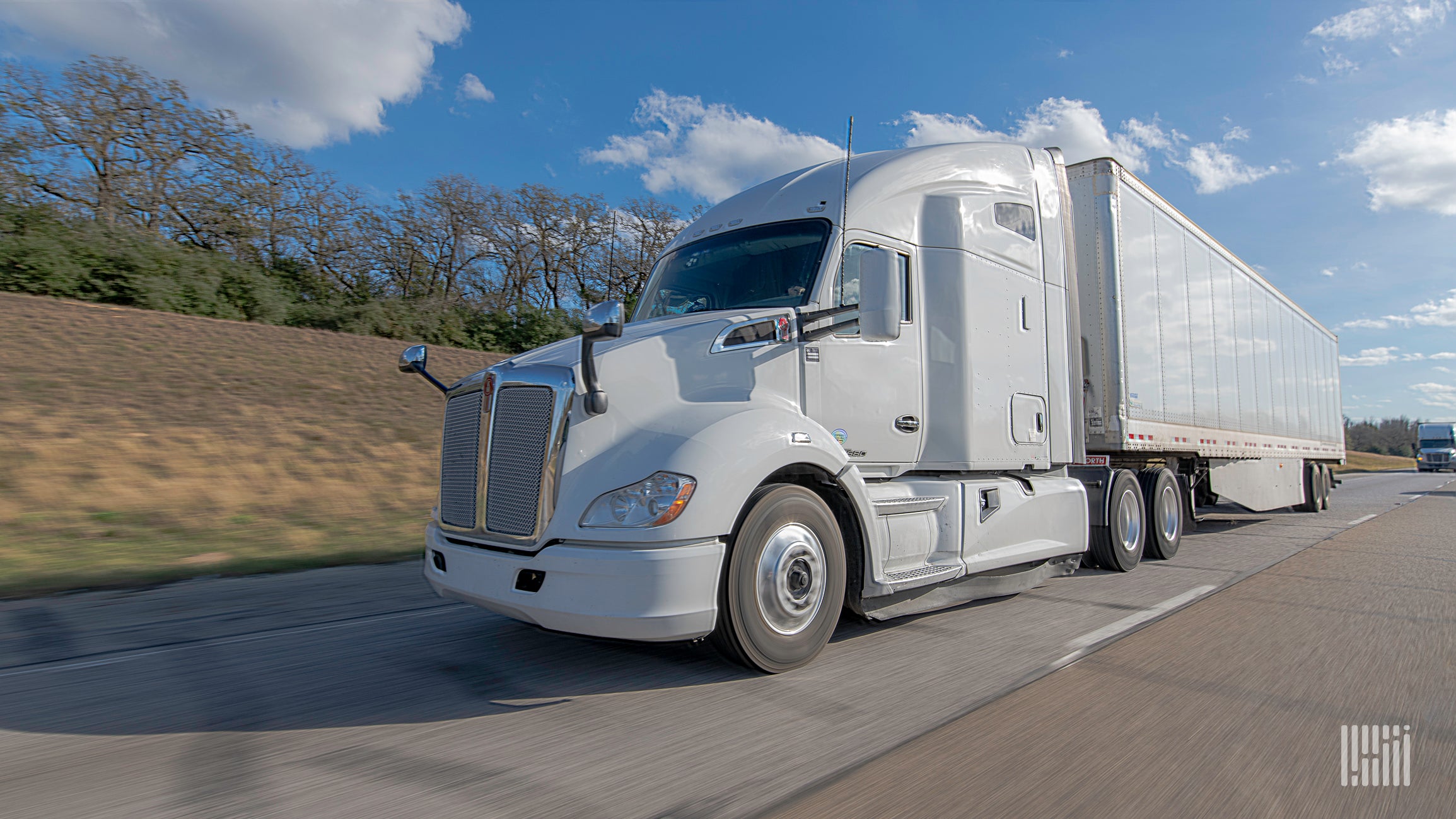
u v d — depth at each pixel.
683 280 5.42
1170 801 2.67
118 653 4.38
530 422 3.83
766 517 3.96
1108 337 8.16
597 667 4.14
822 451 4.25
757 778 2.80
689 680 3.93
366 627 4.98
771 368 4.48
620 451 3.79
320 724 3.32
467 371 22.77
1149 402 8.74
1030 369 6.32
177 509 9.15
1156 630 5.09
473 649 4.48
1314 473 15.55
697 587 3.62
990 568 5.50
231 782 2.75
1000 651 4.54
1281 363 13.82
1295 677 4.11
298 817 2.49
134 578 6.45
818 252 4.91
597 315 3.57
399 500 11.05
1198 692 3.82
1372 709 3.63
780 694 3.75
